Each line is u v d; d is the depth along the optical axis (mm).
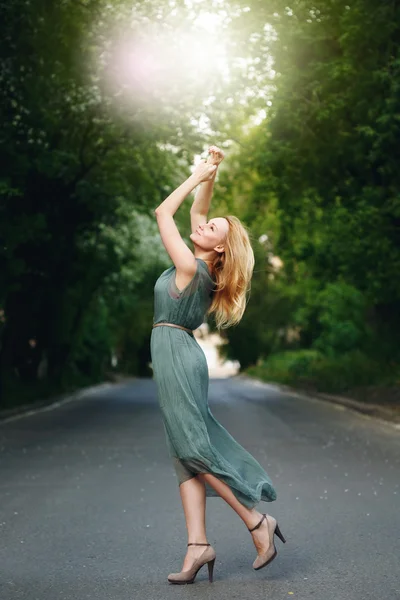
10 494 9375
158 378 5461
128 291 43906
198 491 5520
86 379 44344
